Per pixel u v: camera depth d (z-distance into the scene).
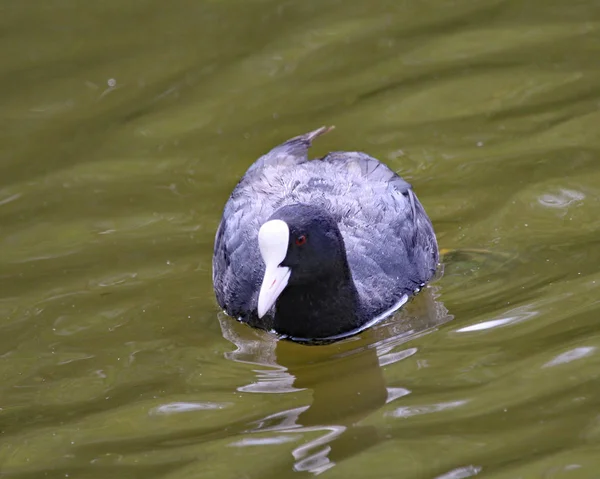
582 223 13.06
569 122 15.21
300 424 9.99
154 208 14.30
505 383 10.20
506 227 13.23
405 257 12.30
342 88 16.55
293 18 18.42
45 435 10.12
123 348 11.59
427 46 17.39
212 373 11.08
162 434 9.99
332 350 11.49
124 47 18.05
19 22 18.86
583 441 9.20
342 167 12.84
